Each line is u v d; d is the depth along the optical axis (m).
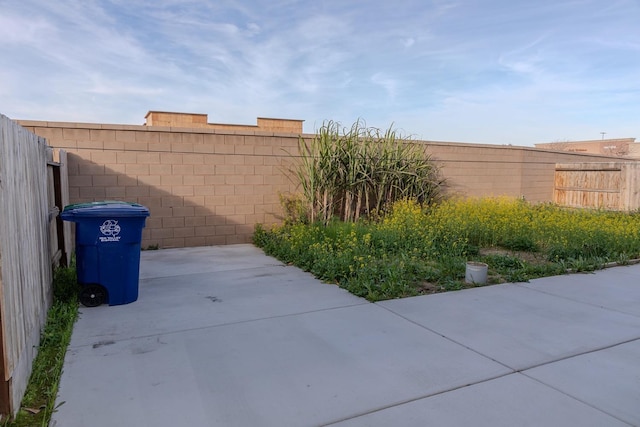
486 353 3.77
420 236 8.06
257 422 2.72
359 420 2.75
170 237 8.77
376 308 4.96
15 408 2.77
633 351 3.85
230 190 9.23
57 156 6.18
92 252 4.84
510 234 8.83
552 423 2.74
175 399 2.98
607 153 44.75
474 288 5.84
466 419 2.77
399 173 10.21
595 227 8.54
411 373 3.39
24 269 3.30
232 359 3.61
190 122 21.48
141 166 8.41
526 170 13.94
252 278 6.30
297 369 3.44
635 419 2.79
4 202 2.73
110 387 3.13
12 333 2.79
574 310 4.95
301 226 8.49
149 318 4.57
